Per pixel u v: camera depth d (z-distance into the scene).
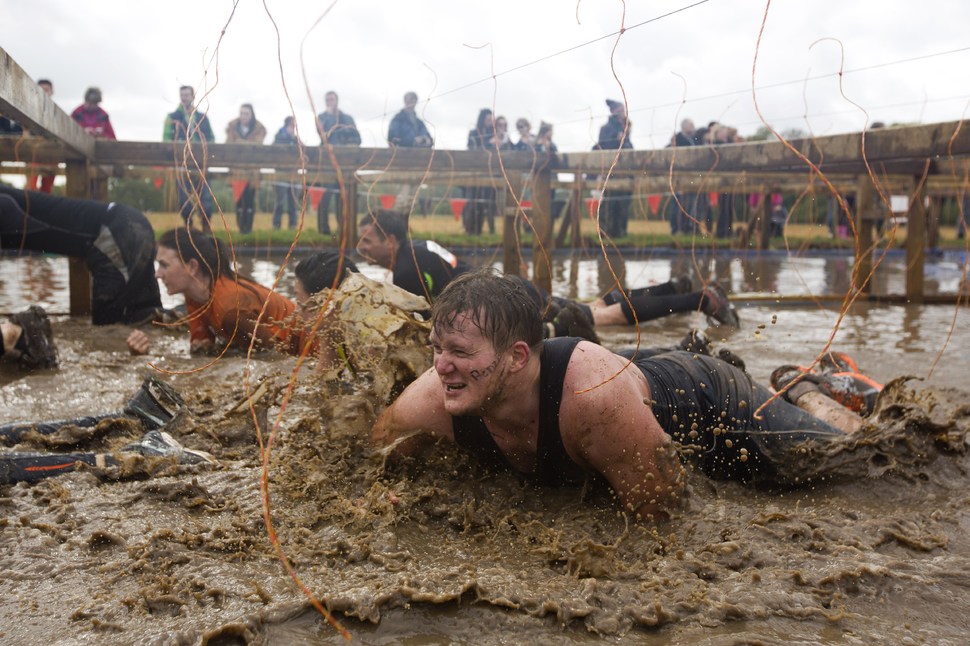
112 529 2.30
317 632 1.79
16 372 4.61
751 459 2.83
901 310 8.18
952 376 4.80
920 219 8.73
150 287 6.54
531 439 2.45
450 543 2.32
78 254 6.41
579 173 8.54
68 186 7.84
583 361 2.36
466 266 5.10
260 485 2.65
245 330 4.92
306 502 2.53
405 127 8.59
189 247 4.86
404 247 5.09
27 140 7.70
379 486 2.55
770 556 2.16
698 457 2.83
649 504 2.40
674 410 2.71
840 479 2.83
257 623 1.78
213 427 3.22
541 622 1.84
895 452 2.89
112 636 1.75
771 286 10.56
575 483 2.59
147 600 1.88
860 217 9.89
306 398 3.33
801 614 1.89
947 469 2.91
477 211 13.57
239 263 11.52
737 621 1.87
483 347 2.25
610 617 1.85
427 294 4.48
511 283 2.34
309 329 3.58
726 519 2.41
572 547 2.17
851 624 1.86
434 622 1.83
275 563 2.10
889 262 15.41
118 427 3.19
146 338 5.19
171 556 2.12
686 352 2.97
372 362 3.02
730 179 11.70
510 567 2.14
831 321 7.28
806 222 17.84
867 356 5.43
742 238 15.15
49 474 2.69
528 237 13.09
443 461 2.70
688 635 1.81
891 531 2.33
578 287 9.81
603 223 14.84
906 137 6.07
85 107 9.99
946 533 2.38
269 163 8.38
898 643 1.78
